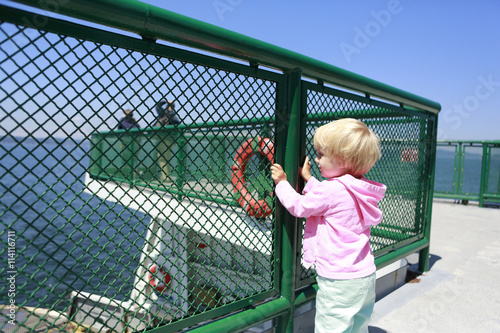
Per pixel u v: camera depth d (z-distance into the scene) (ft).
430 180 9.73
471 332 6.60
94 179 3.33
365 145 4.73
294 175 5.32
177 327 4.27
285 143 5.32
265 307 5.20
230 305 4.84
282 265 5.48
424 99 8.72
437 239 13.76
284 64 4.99
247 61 4.66
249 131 4.99
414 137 9.00
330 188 4.72
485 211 20.97
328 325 4.69
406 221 8.98
